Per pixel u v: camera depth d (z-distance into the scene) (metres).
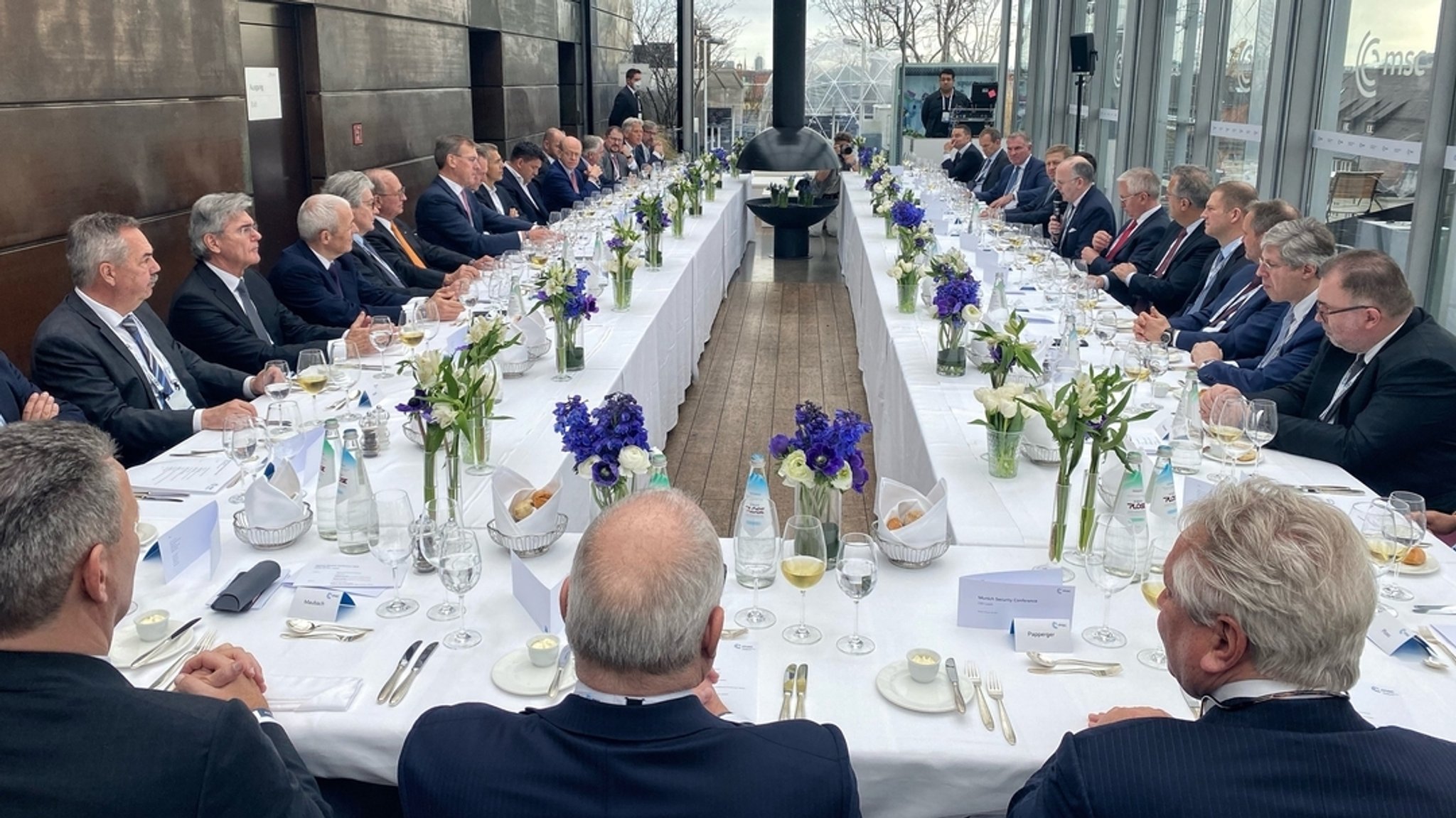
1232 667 1.30
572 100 15.30
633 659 1.29
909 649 1.99
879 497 2.40
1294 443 3.07
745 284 10.17
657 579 1.29
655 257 6.26
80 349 3.41
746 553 2.16
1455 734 1.73
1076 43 9.16
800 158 11.27
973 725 1.77
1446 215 4.73
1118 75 10.67
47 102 4.50
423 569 2.29
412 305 4.40
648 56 15.48
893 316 4.89
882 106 15.27
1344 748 1.23
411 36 9.09
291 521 2.38
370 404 3.37
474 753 1.33
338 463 2.62
